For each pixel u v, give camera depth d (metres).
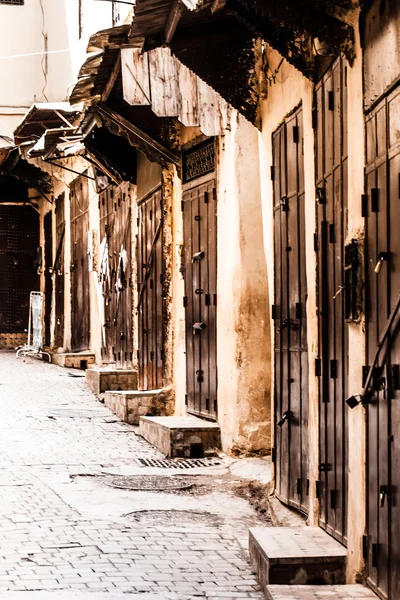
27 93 27.58
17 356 28.11
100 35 11.73
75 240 25.88
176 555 8.09
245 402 12.08
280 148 9.81
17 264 33.62
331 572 7.10
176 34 9.98
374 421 6.56
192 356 14.21
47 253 31.12
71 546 8.24
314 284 8.38
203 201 13.74
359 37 6.93
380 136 6.49
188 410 14.38
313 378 8.38
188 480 11.10
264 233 10.60
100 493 10.30
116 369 19.50
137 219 18.09
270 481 10.38
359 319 6.88
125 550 8.18
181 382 14.89
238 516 9.49
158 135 14.82
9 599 6.86
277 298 10.02
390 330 6.18
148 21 9.46
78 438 13.76
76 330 25.83
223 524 9.19
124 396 15.25
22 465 11.65
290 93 9.27
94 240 22.86
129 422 15.20
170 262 15.51
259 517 9.47
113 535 8.63
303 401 8.95
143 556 8.03
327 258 8.06
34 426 14.62
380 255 6.41
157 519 9.29
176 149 14.89
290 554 7.13
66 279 27.12
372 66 6.65
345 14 7.07
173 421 13.28
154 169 16.36
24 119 20.33
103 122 15.23
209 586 7.30
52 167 26.16
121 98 14.60
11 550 8.08
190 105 12.37
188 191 14.48
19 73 27.55
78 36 23.89
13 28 27.45
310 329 8.50
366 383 6.65
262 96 10.40
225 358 12.55
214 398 13.09
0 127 27.58
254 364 12.11
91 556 7.98
